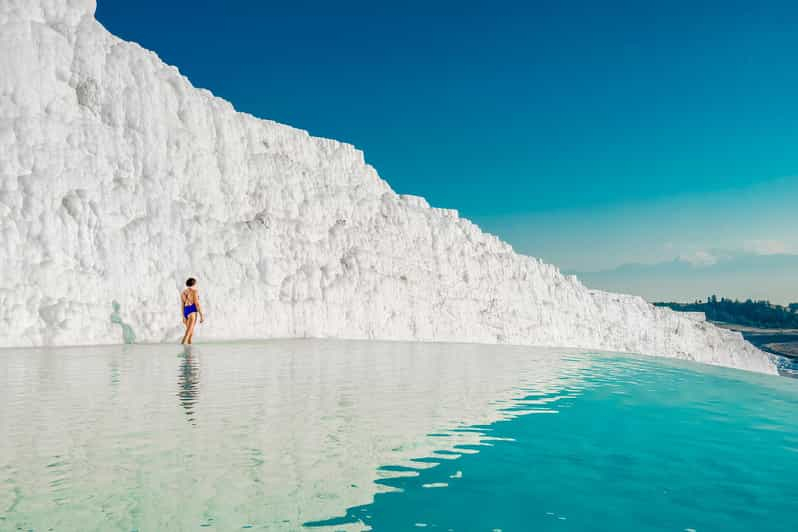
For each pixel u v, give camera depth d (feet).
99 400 20.79
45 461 13.58
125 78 49.75
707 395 30.14
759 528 11.73
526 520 11.73
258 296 55.72
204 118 56.49
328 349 47.75
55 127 43.88
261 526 10.51
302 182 68.03
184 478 12.80
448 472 14.51
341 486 12.95
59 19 47.34
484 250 94.63
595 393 28.63
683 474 15.23
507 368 38.86
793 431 20.77
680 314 136.98
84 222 43.93
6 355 34.24
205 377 27.27
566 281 112.16
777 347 312.71
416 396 24.64
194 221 52.65
